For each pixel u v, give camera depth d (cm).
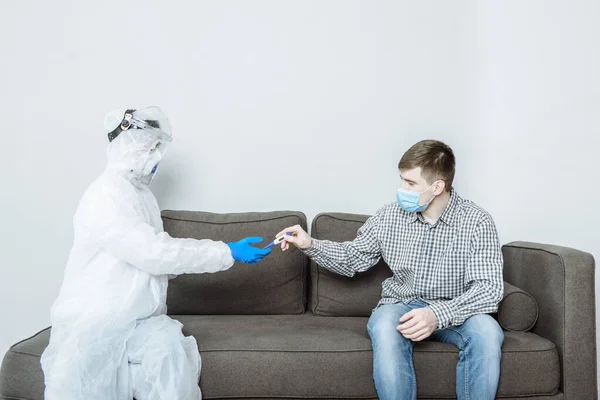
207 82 243
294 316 212
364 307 212
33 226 240
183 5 242
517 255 201
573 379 168
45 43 239
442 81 245
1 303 241
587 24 243
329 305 212
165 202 243
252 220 221
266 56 244
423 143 177
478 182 246
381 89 244
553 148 245
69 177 241
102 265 161
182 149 243
